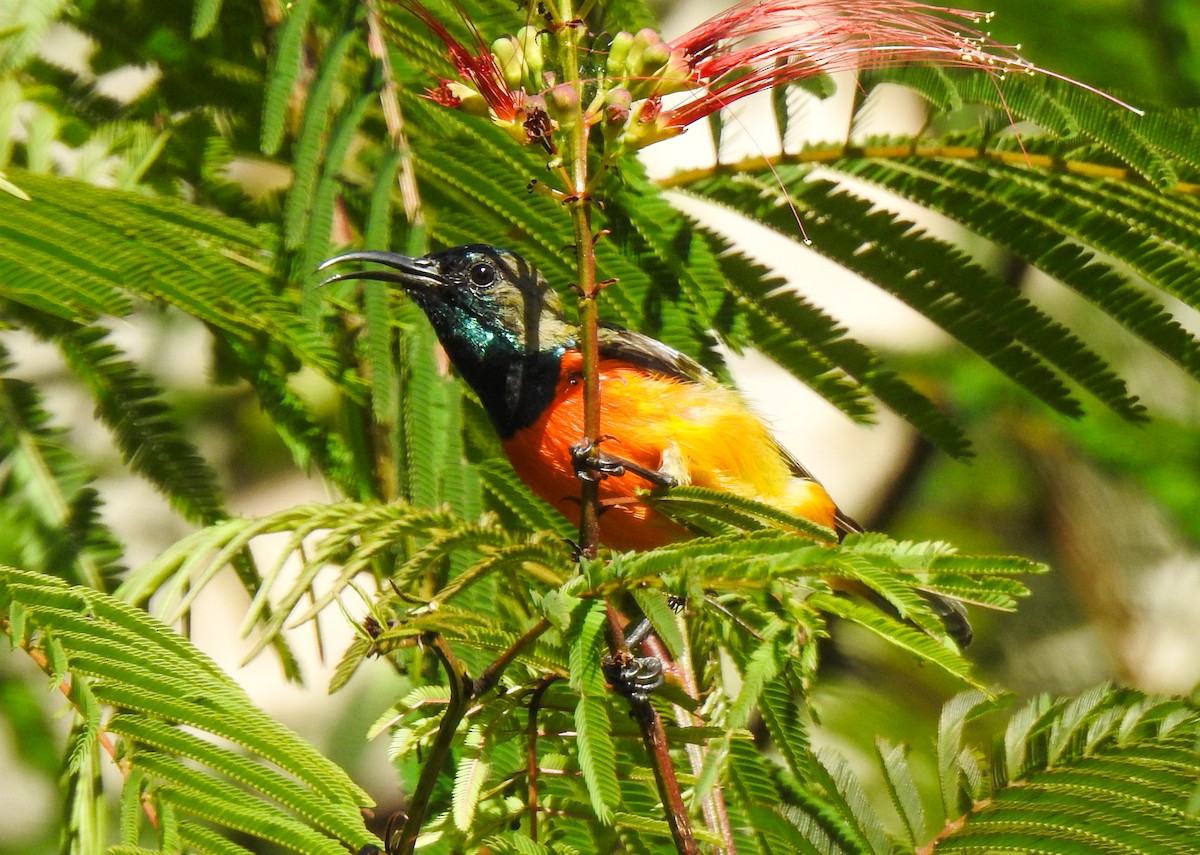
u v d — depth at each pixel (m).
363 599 5.36
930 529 15.23
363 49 7.72
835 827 6.54
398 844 5.32
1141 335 7.91
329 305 7.41
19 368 8.10
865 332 14.15
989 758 6.46
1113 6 13.02
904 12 6.38
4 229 6.20
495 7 7.67
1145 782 6.08
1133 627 15.02
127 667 5.47
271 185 9.95
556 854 5.71
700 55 6.15
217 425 12.93
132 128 8.66
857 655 11.66
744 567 4.89
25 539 7.47
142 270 6.43
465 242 8.05
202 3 7.74
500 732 5.88
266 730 5.47
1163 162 7.15
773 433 9.17
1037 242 7.99
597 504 5.75
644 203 7.62
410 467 6.90
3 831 11.36
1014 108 7.34
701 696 6.66
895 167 8.14
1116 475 14.93
